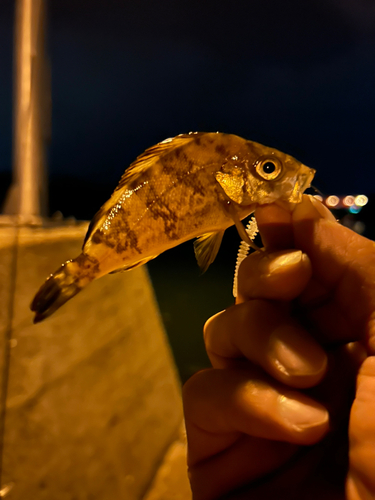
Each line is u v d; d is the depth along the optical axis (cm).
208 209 10
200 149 10
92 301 30
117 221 10
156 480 31
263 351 10
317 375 9
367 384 10
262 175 10
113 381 30
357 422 9
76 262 10
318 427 9
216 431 11
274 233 11
